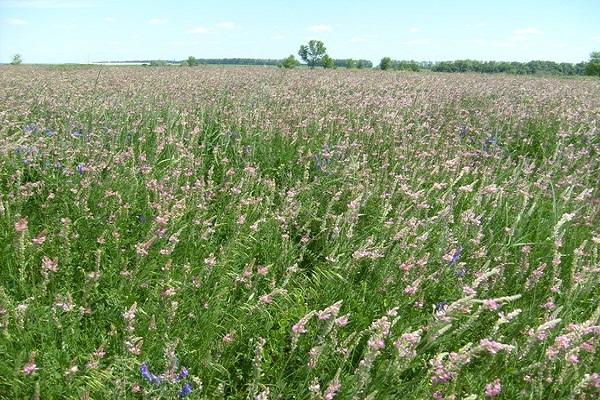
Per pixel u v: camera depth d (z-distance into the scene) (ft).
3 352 9.89
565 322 12.28
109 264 13.88
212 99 33.94
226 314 12.48
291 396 10.68
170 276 13.47
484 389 10.21
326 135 25.12
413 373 11.12
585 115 36.94
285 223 16.42
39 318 10.88
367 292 14.02
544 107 43.70
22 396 9.42
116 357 10.00
